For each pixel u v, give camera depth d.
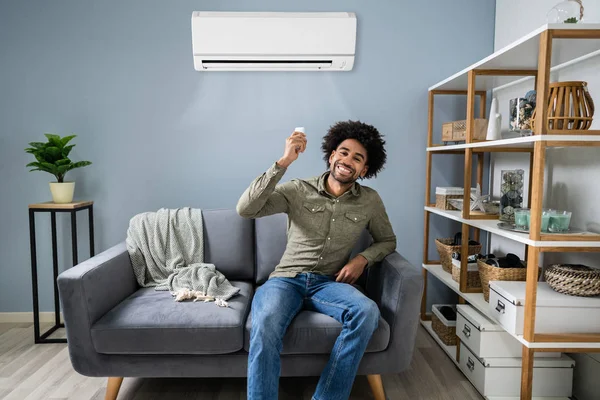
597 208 1.76
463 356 2.03
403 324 1.68
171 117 2.61
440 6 2.63
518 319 1.59
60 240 2.65
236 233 2.28
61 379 2.00
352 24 2.49
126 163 2.62
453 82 2.31
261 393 1.45
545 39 1.42
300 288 1.81
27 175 2.61
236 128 2.63
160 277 2.13
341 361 1.54
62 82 2.56
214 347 1.65
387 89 2.65
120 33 2.55
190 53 2.58
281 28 2.46
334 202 1.86
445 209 2.41
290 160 1.71
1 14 2.51
